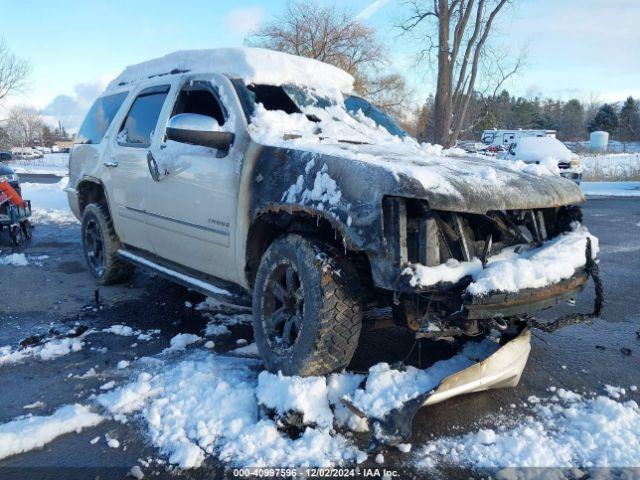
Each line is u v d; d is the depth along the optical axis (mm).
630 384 3414
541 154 16781
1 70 36125
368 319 3283
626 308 5141
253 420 2771
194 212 3873
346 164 2824
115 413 2904
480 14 14422
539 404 3088
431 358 3602
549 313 4973
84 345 3912
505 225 2930
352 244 2689
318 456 2492
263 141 3393
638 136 49406
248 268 3533
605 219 12125
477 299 2465
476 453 2574
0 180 7688
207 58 4367
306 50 24359
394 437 2496
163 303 4984
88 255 5762
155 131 4426
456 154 3975
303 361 2898
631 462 2488
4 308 4805
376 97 26578
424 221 2572
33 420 2803
